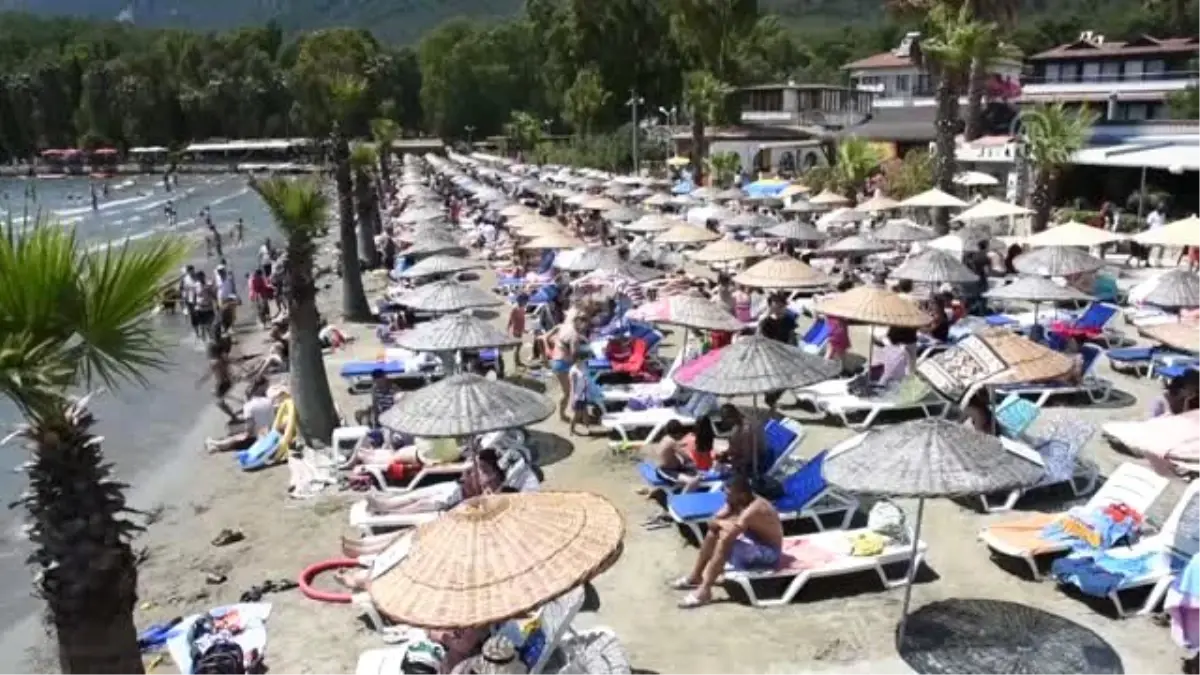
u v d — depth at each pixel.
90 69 127.81
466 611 5.70
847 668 7.64
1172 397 11.65
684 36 57.72
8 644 9.52
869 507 10.62
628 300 19.97
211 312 23.69
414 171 69.31
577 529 6.27
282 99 129.62
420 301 16.64
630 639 8.26
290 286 13.84
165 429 16.42
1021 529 9.36
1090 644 7.78
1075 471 11.13
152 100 126.19
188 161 122.38
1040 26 74.62
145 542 11.26
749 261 22.25
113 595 5.70
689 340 17.91
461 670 6.43
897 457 6.98
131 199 80.38
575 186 43.34
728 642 8.13
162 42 147.38
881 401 13.85
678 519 9.88
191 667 7.84
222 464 14.06
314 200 13.85
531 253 28.36
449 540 6.18
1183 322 14.16
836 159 48.22
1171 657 7.56
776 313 15.98
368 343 21.34
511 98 116.12
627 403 14.35
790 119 62.31
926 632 8.07
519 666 6.39
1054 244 20.06
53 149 127.44
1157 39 56.44
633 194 40.69
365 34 123.56
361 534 10.86
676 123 71.44
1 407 17.30
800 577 8.67
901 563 9.09
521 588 5.82
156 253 5.56
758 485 10.31
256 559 10.53
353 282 24.20
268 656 8.39
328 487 12.54
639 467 11.97
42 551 5.64
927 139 48.84
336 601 9.36
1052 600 8.53
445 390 10.39
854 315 13.32
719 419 13.02
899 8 36.28
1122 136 38.47
